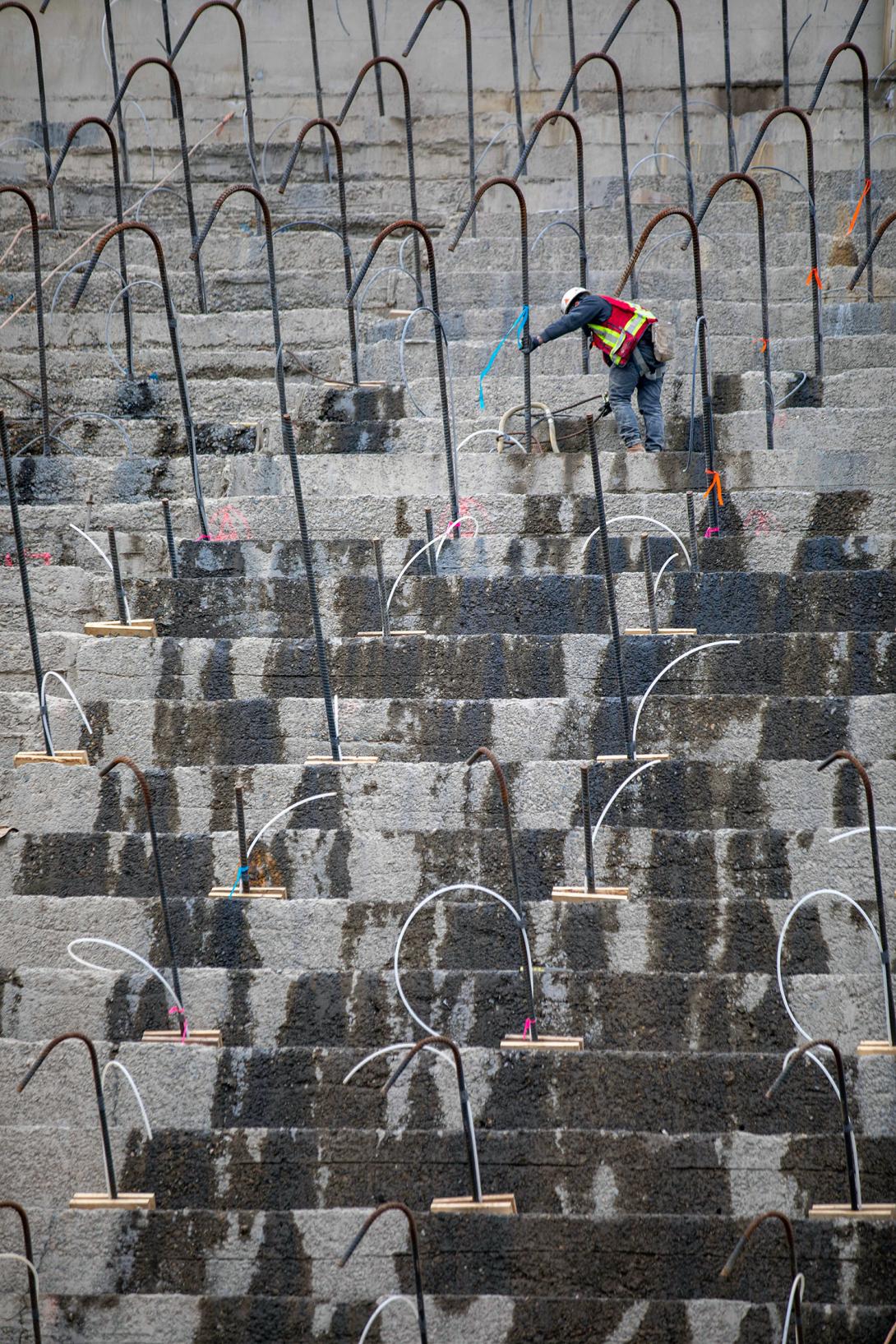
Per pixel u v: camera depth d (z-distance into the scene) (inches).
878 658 942.4
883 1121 721.0
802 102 1877.5
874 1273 663.1
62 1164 717.3
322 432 1264.8
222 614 1037.2
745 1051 754.8
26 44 1951.3
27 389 1416.1
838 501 1098.7
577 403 1235.9
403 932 807.7
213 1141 716.0
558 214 1614.2
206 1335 663.8
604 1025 765.9
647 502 1111.6
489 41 1930.4
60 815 896.3
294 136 1925.4
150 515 1157.7
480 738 926.4
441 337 1129.4
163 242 1616.6
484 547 1071.0
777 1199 693.9
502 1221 681.6
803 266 1537.9
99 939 805.2
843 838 818.8
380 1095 737.6
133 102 1878.7
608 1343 651.5
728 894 820.0
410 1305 660.1
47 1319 667.4
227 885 851.4
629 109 1907.0
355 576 1047.0
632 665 958.4
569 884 832.3
